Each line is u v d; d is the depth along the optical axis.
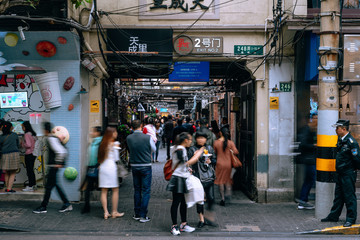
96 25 8.11
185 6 8.48
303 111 8.35
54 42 7.80
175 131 10.80
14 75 8.62
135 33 8.33
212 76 12.10
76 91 8.16
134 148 6.89
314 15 7.54
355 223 6.46
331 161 6.86
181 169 6.15
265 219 7.10
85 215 7.21
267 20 8.38
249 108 9.38
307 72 8.08
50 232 6.21
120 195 9.15
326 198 6.89
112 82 10.89
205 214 6.79
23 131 8.73
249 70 8.57
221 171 8.26
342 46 7.23
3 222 6.61
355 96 8.74
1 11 6.64
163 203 8.35
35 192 8.31
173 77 10.68
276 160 8.52
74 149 8.18
